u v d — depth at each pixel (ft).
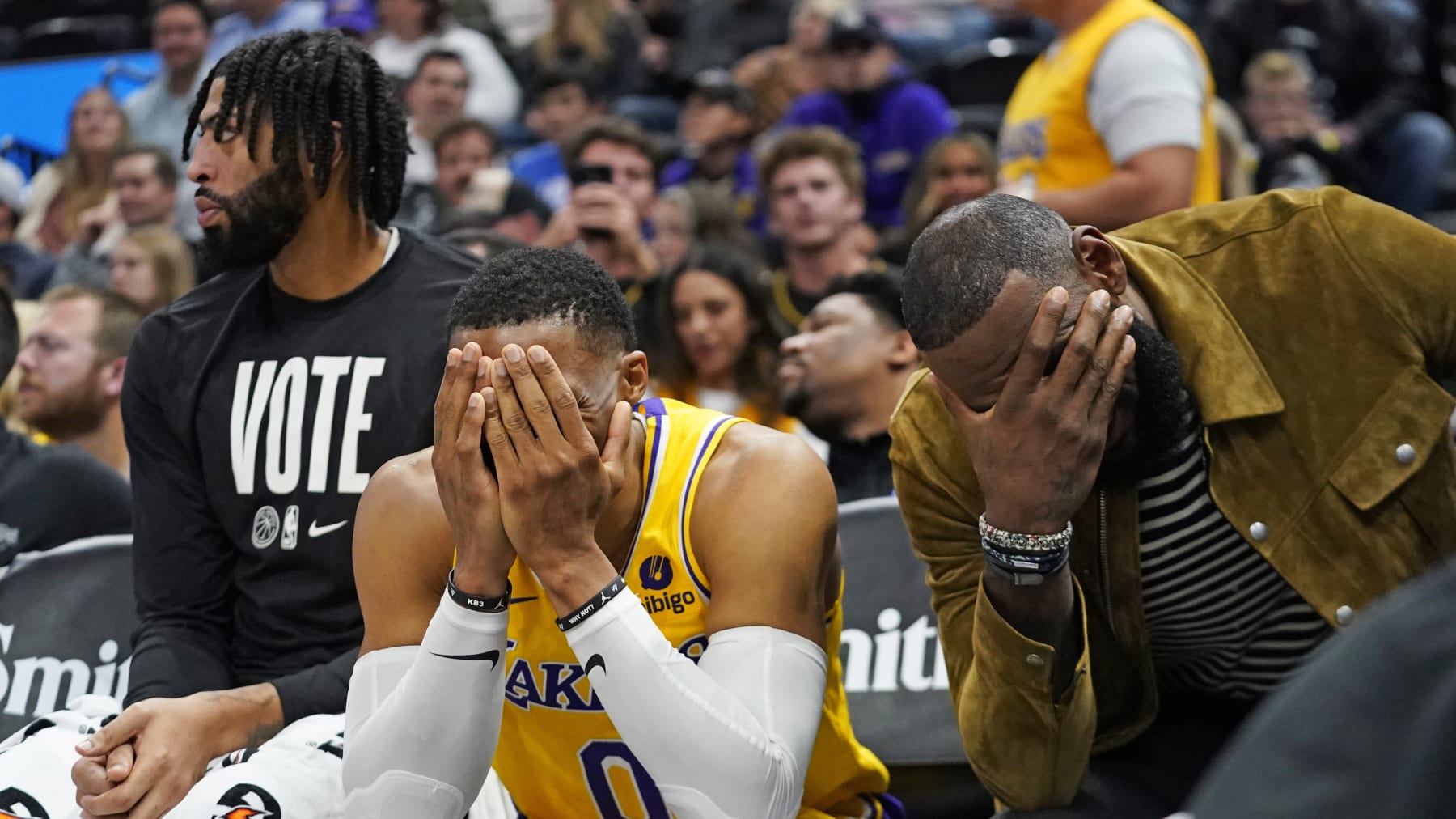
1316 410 9.20
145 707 10.15
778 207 20.53
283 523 11.30
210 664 11.46
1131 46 16.29
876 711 12.75
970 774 12.58
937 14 32.53
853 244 20.63
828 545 9.03
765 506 8.79
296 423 11.30
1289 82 26.55
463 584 8.39
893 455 10.07
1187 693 10.89
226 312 11.82
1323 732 4.63
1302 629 9.87
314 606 11.29
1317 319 9.29
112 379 16.97
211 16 32.42
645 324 19.19
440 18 31.81
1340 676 4.69
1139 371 8.63
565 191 28.25
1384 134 27.27
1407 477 9.09
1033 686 9.12
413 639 9.15
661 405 9.36
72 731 10.94
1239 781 4.77
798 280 20.68
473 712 8.40
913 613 12.97
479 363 8.28
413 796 8.41
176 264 20.95
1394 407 9.14
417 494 9.25
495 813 10.52
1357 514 9.14
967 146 20.27
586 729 9.16
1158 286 9.27
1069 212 16.10
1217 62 29.07
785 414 15.49
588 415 8.40
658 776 8.23
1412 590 4.78
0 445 15.12
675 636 8.95
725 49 32.55
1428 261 9.19
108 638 13.88
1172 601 9.66
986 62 27.25
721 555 8.76
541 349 8.13
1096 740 10.42
